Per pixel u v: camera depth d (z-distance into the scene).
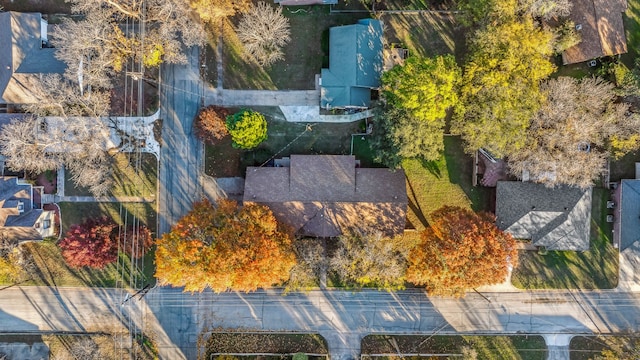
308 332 47.03
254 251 37.91
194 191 46.56
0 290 46.66
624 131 42.44
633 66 45.12
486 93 39.09
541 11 40.88
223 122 43.09
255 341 46.97
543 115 41.38
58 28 42.53
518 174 43.78
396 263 41.47
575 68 45.69
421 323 46.97
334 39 44.12
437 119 40.09
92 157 44.25
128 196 46.50
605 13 43.28
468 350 45.44
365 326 47.09
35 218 43.88
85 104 43.94
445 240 39.12
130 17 44.97
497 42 38.56
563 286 46.78
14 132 42.75
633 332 46.38
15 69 43.88
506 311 46.94
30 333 46.94
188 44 43.69
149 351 46.78
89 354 46.06
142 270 46.62
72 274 46.75
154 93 46.19
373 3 45.28
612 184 46.16
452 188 46.41
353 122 46.22
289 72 46.03
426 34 45.91
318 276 46.53
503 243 39.66
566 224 43.94
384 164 44.91
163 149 46.50
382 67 44.88
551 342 46.81
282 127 46.31
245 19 43.44
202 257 38.00
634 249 44.97
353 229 43.97
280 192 43.66
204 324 46.97
